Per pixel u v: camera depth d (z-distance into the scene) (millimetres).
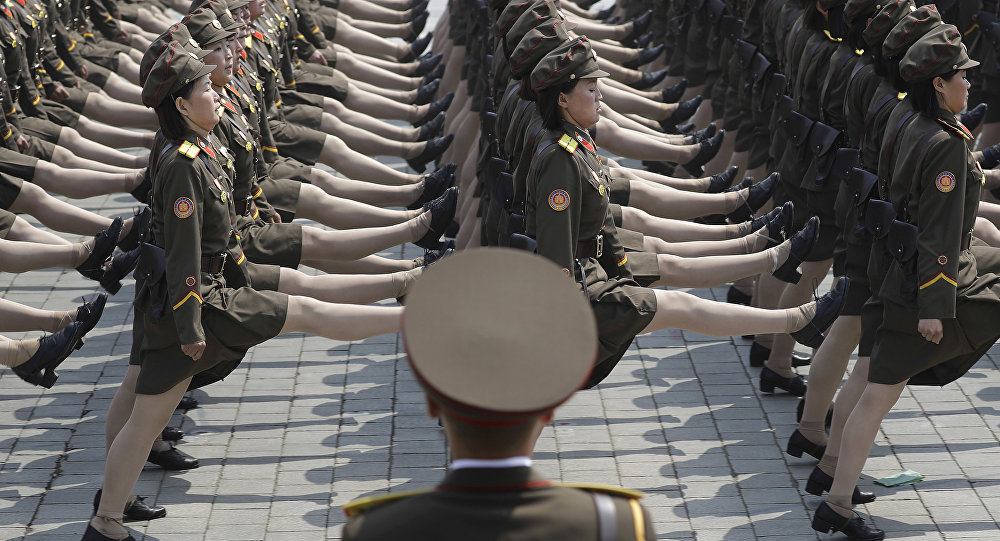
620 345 20531
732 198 28578
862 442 19562
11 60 31422
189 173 18531
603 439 24250
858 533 19891
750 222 27156
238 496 22078
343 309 20609
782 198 28422
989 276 19031
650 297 20500
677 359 28328
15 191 29078
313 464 23344
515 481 7738
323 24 47000
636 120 37875
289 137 31594
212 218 19359
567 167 19062
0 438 24422
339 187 29812
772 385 26109
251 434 24672
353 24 51469
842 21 24859
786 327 21859
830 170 24734
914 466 22828
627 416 25297
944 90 18359
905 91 19906
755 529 20672
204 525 20984
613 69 40531
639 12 49625
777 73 30344
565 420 25156
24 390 26797
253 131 26656
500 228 24219
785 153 26844
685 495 21922
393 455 23703
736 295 30906
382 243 25844
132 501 21094
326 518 21234
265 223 25016
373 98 39844
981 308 18766
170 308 18719
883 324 19375
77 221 29438
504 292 7648
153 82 18453
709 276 24141
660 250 25859
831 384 22281
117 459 19453
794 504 21547
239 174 23422
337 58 44156
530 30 19906
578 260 20047
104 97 36219
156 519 21156
